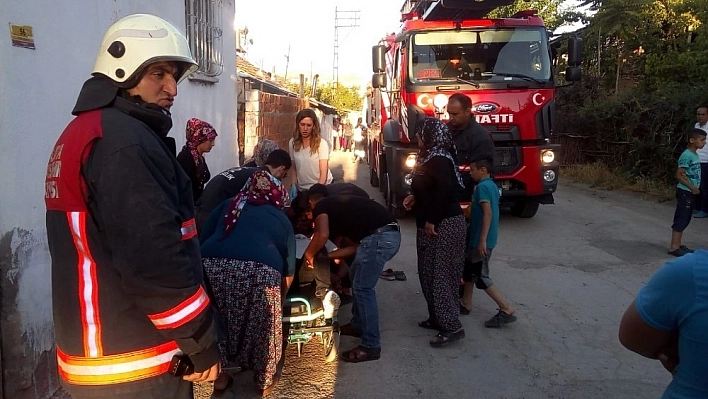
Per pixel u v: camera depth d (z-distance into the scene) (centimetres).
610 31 1702
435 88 900
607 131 1609
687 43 1659
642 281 681
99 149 205
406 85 912
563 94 1844
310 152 674
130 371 213
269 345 398
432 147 491
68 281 211
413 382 438
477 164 532
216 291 388
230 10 902
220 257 395
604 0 1825
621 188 1413
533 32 926
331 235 478
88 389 212
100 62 219
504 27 920
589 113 1656
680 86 1454
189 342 214
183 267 207
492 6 870
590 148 1731
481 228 522
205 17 787
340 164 2281
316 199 540
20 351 343
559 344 507
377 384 435
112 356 211
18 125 346
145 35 217
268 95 1202
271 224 416
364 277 470
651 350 195
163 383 220
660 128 1389
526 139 909
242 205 418
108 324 210
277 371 441
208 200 500
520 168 914
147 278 201
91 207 207
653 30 1717
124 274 202
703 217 1048
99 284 209
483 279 539
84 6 427
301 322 458
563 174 1678
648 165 1435
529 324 552
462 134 647
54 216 212
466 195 643
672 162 1340
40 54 368
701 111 1046
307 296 466
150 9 574
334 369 460
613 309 591
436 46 916
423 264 506
